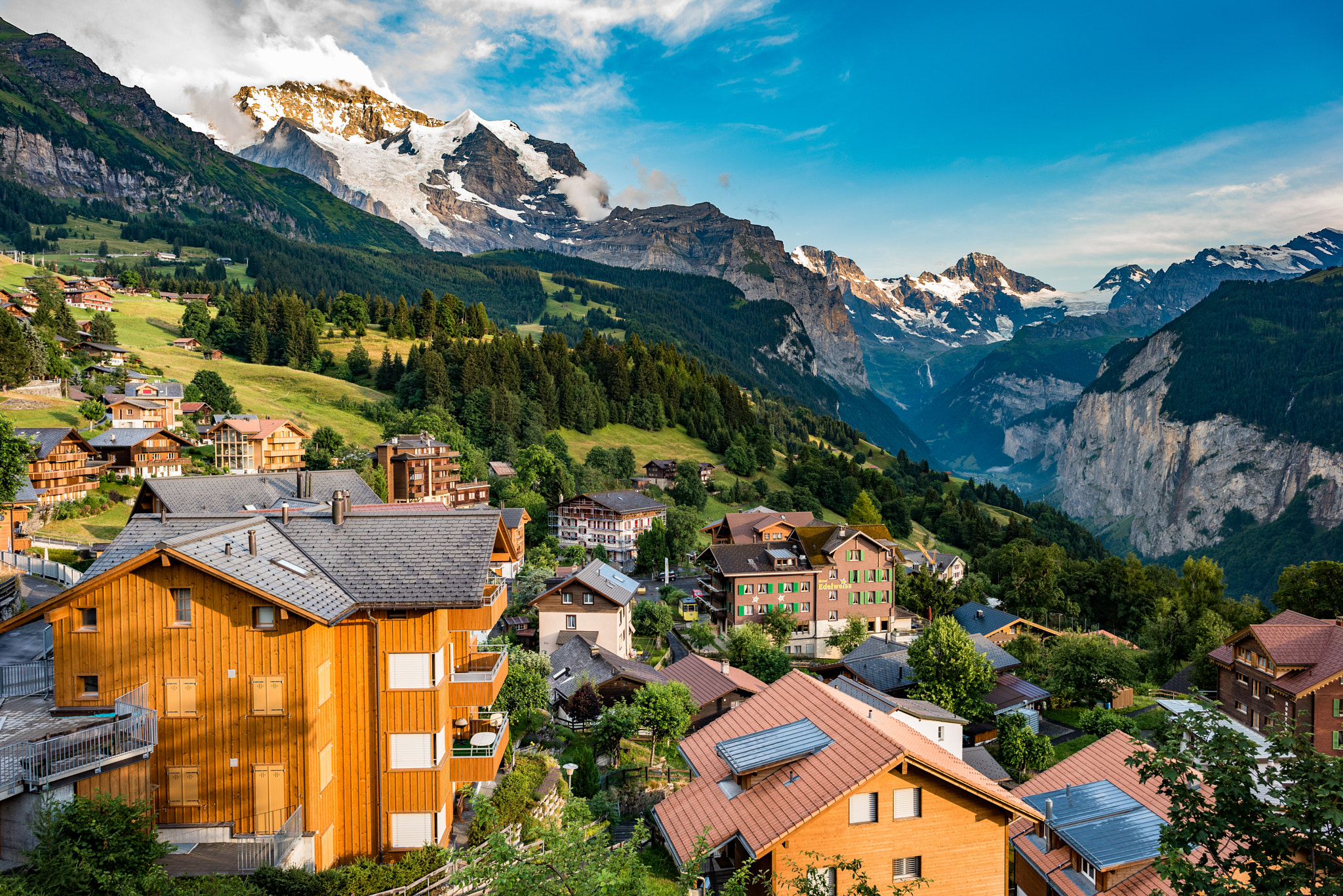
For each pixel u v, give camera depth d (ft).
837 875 92.53
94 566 100.63
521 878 56.90
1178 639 345.92
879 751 95.04
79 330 582.35
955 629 241.76
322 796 97.45
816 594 335.06
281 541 106.63
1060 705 268.21
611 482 599.16
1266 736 64.59
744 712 127.54
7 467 246.27
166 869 84.38
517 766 129.39
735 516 417.28
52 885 71.20
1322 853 54.19
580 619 253.03
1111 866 105.09
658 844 122.93
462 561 104.94
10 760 80.28
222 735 94.22
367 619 101.65
